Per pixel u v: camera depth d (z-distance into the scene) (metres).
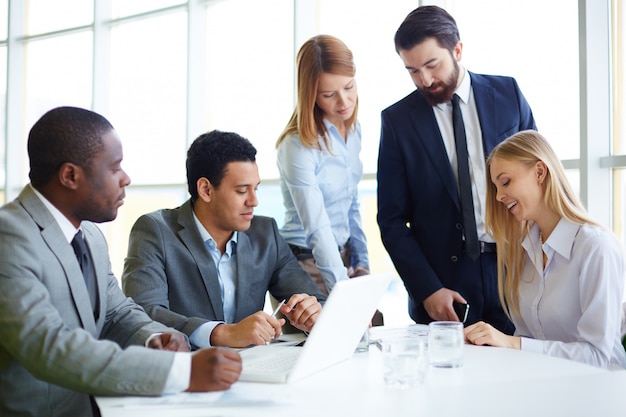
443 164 2.60
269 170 4.84
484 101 2.59
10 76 6.38
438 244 2.63
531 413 1.24
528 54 3.53
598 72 3.16
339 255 2.71
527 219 2.15
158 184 5.43
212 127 5.23
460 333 1.64
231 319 2.29
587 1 3.13
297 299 2.06
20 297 1.45
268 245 2.38
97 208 1.62
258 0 4.90
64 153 1.56
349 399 1.36
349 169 2.86
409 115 2.66
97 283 1.72
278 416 1.24
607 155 3.18
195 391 1.40
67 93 6.10
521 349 1.92
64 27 6.07
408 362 1.46
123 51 5.70
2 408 1.53
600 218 3.18
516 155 2.14
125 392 1.37
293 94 4.71
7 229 1.51
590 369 1.61
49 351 1.39
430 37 2.47
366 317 1.79
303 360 1.51
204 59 5.23
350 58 2.66
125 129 5.66
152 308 2.08
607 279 1.98
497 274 2.47
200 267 2.21
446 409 1.27
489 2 3.71
